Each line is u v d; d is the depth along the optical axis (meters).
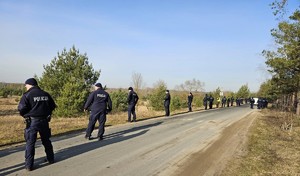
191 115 24.84
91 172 7.02
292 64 19.88
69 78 22.19
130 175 6.95
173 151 9.73
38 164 7.50
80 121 18.28
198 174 7.34
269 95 45.94
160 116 23.22
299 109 25.94
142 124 16.97
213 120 20.67
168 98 23.72
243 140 12.64
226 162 8.66
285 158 9.95
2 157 8.15
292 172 8.15
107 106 11.45
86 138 11.34
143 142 11.07
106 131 13.66
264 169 8.19
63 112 21.20
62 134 12.41
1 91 61.78
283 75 22.45
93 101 11.26
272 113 29.95
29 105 7.11
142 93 50.38
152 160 8.41
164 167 7.78
